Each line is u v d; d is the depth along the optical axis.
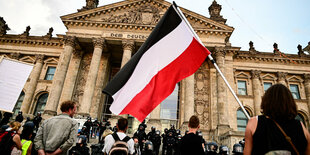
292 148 3.11
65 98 41.09
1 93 8.73
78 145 12.16
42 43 49.34
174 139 19.89
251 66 46.78
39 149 5.97
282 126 3.27
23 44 49.78
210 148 11.03
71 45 40.00
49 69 48.28
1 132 8.92
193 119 6.79
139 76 8.33
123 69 8.61
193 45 8.21
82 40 41.84
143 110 7.67
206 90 42.53
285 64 47.16
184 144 6.36
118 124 6.91
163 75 8.17
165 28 8.98
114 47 43.91
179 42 8.55
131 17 42.72
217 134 34.59
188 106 36.78
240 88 45.78
